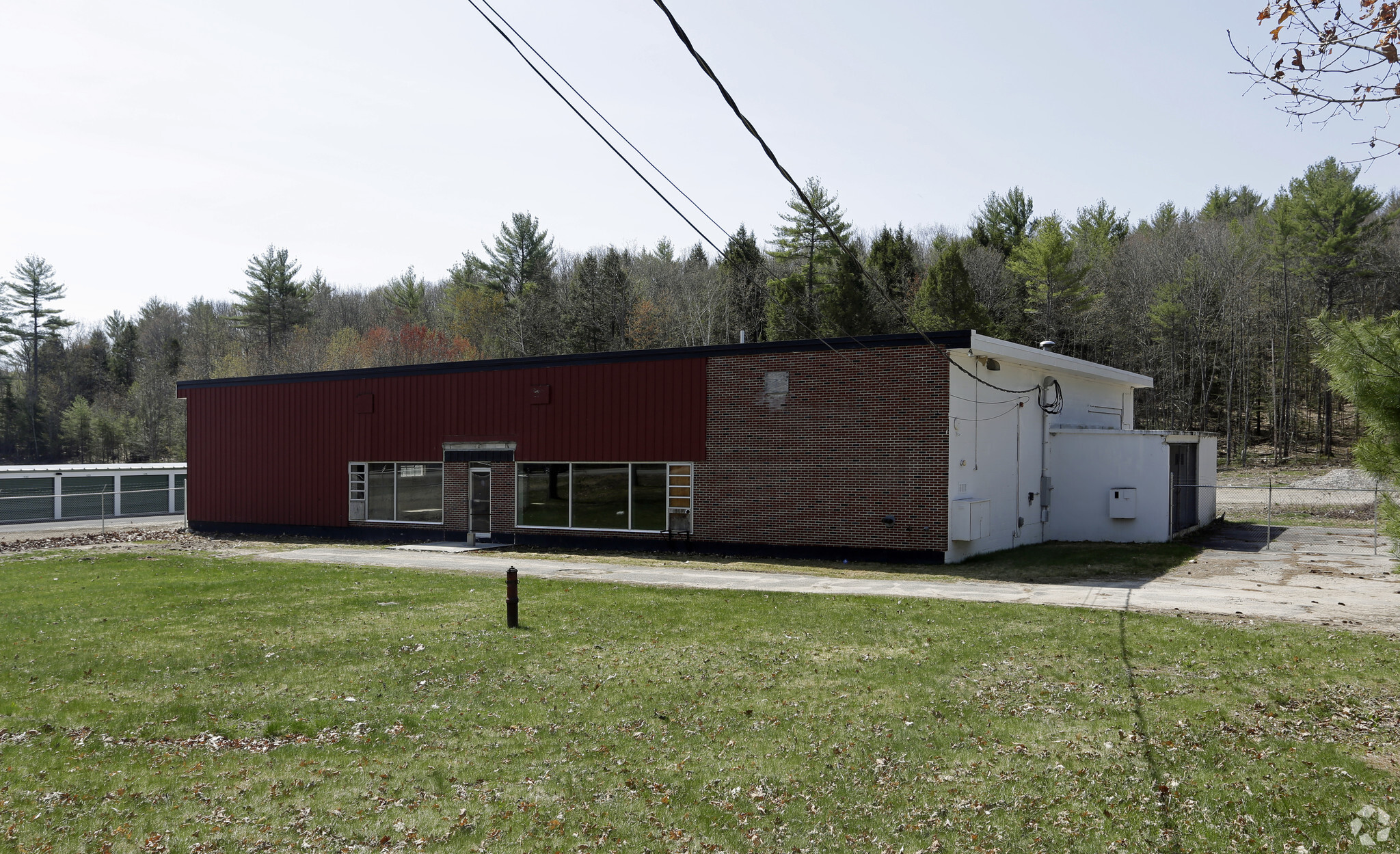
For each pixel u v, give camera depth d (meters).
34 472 40.34
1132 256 72.38
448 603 16.52
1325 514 35.12
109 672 11.83
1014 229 79.31
